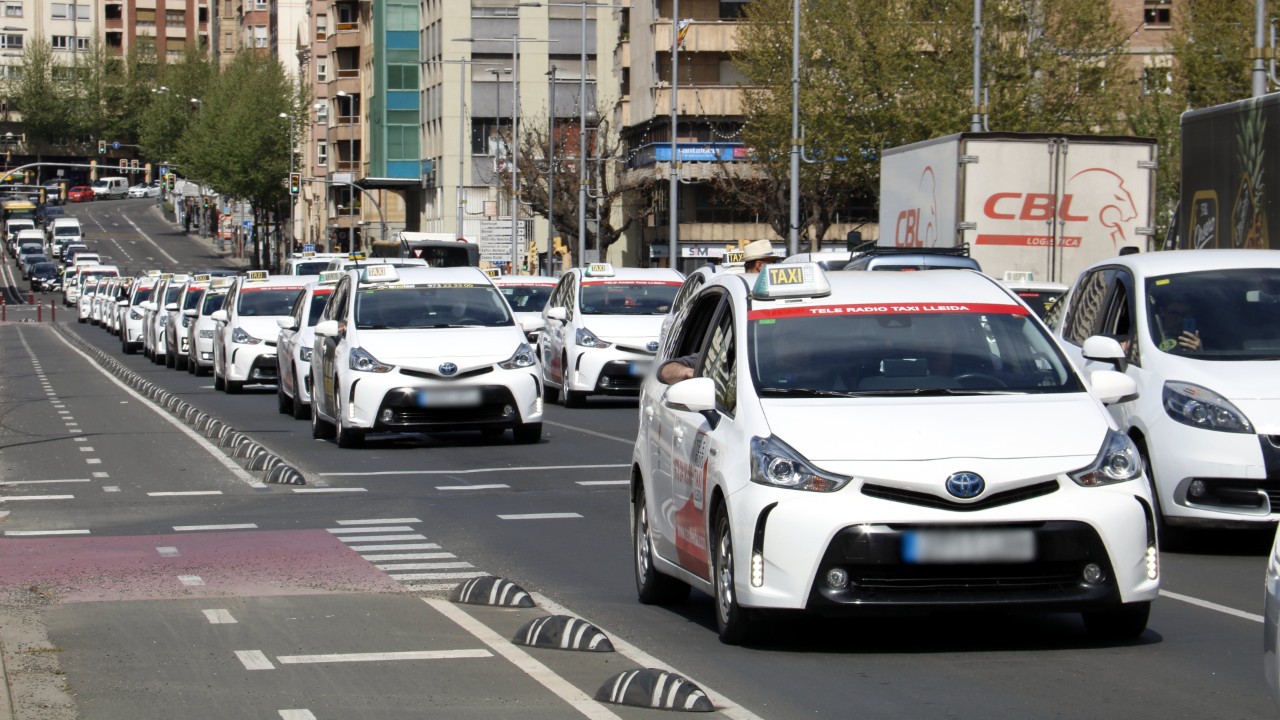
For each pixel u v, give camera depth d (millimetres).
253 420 62188
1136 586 19391
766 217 186250
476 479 41375
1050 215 60375
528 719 17312
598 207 181500
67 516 35406
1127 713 17203
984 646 20766
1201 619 22562
